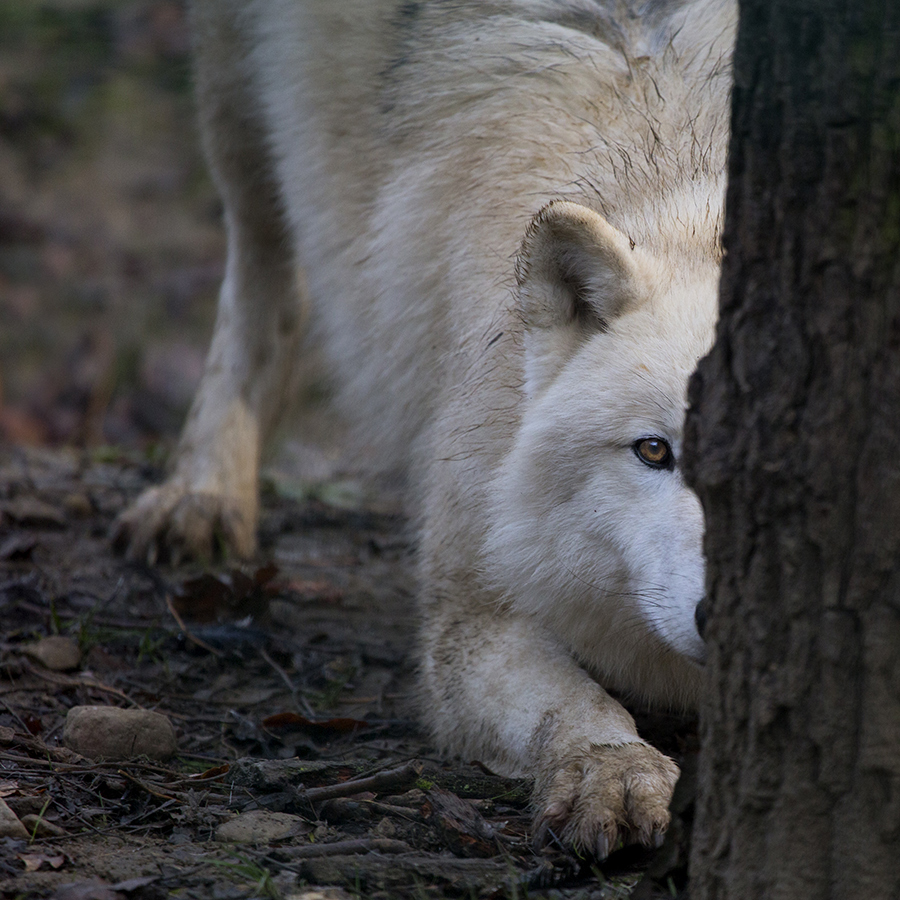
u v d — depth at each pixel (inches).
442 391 290.0
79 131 941.8
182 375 730.2
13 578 341.1
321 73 337.1
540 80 289.9
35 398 705.0
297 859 193.5
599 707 232.5
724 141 265.6
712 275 235.0
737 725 156.4
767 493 150.7
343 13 331.9
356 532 432.5
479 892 185.3
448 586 273.3
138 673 293.4
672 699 263.4
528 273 241.0
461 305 282.7
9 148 909.8
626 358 228.7
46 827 201.2
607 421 227.5
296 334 414.3
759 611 152.7
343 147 334.3
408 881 187.0
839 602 147.1
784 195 148.4
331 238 345.4
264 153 393.7
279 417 414.3
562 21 303.9
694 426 161.8
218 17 376.2
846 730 147.9
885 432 144.3
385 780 222.5
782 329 149.7
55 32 1059.3
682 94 277.0
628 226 254.4
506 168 283.3
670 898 176.1
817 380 147.4
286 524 431.5
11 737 236.1
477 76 301.3
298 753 256.8
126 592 346.6
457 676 260.5
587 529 234.2
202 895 180.1
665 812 197.8
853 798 148.6
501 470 255.0
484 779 234.5
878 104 142.8
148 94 991.6
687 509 216.5
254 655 309.1
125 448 570.3
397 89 318.0
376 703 288.0
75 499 416.8
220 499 382.6
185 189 902.4
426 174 302.7
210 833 206.2
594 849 197.8
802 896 151.3
